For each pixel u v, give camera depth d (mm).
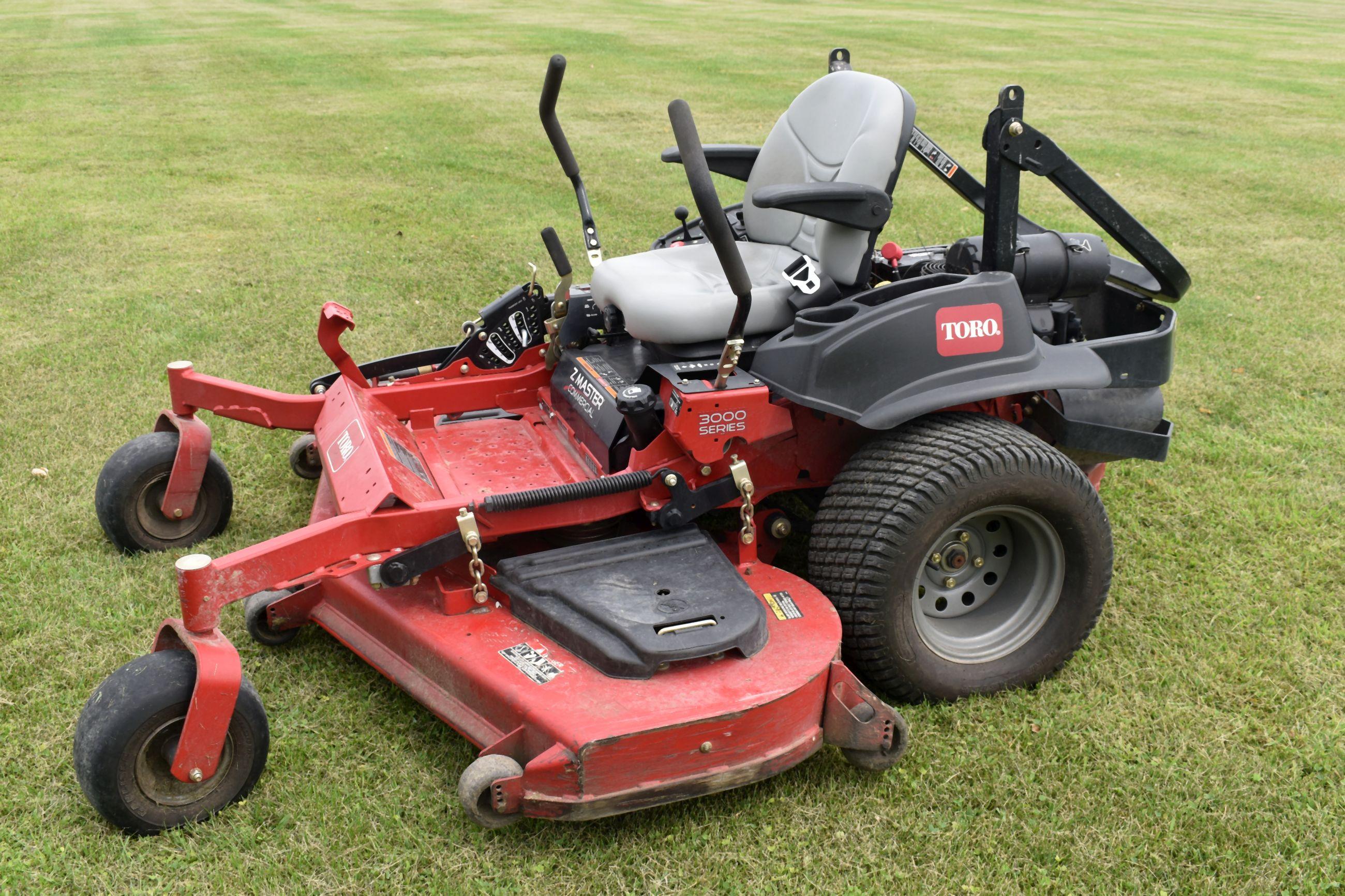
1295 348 5695
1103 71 15539
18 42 17594
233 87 13367
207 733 2418
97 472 4109
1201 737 2920
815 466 3195
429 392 3766
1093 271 3582
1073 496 2961
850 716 2670
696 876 2443
